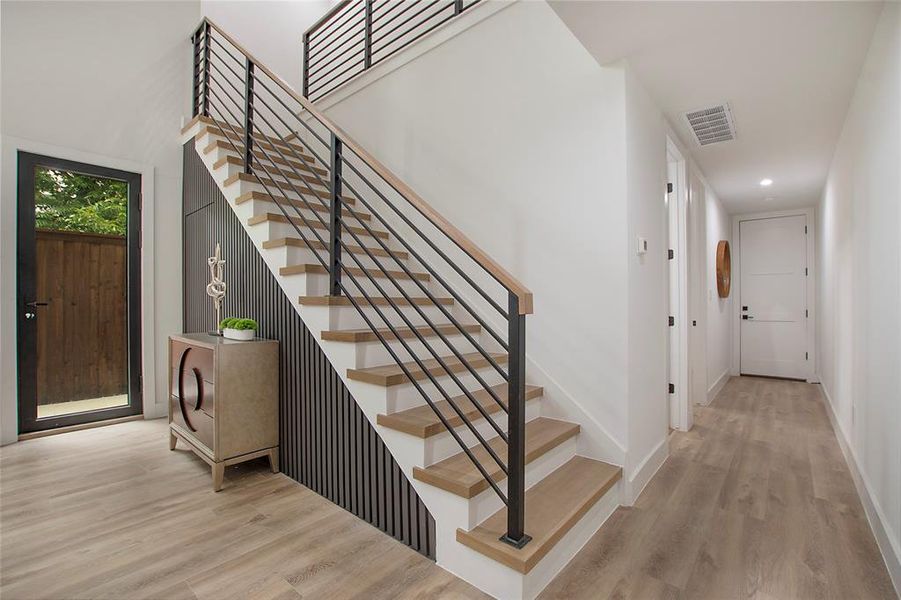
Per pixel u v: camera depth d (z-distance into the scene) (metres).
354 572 1.71
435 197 3.29
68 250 3.58
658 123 2.86
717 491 2.47
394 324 2.65
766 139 3.42
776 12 1.92
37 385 3.39
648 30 2.06
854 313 2.72
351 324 2.39
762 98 2.74
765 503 2.32
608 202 2.40
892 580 1.68
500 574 1.56
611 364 2.39
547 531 1.67
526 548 1.56
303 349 2.50
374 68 3.79
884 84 1.92
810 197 5.22
